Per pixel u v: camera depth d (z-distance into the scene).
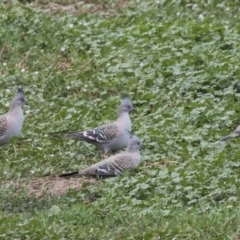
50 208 12.56
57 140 15.52
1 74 19.02
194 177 13.15
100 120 16.44
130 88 17.61
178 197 12.80
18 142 15.77
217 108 16.14
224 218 11.91
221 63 17.81
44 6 22.88
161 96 17.11
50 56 19.59
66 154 15.02
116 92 17.77
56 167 14.52
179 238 11.48
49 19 21.30
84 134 15.07
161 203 12.50
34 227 11.75
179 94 17.17
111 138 14.94
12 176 14.28
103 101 17.19
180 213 12.15
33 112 17.02
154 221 11.96
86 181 13.93
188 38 19.55
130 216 12.12
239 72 17.45
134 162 13.86
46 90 18.06
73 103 17.27
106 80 18.06
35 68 19.31
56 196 13.37
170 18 21.38
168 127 15.64
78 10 22.56
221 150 14.39
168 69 18.08
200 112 16.09
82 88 17.89
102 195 13.05
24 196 13.33
